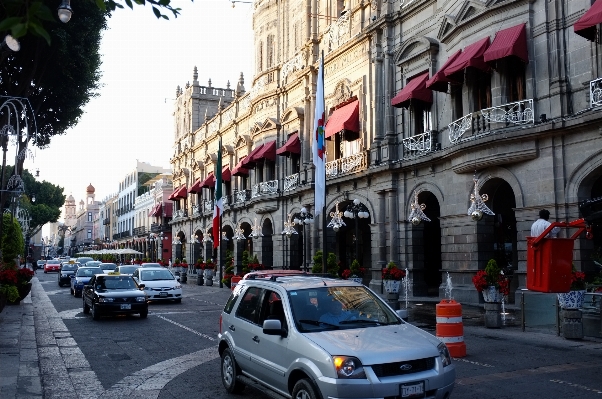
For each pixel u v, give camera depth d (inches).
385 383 233.8
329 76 1202.6
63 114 800.9
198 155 2154.3
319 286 307.0
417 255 933.8
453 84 829.8
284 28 1430.9
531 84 698.8
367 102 1047.0
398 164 947.3
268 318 297.4
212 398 324.8
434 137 878.4
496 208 876.6
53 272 2787.9
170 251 2706.7
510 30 716.7
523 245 698.8
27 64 692.1
